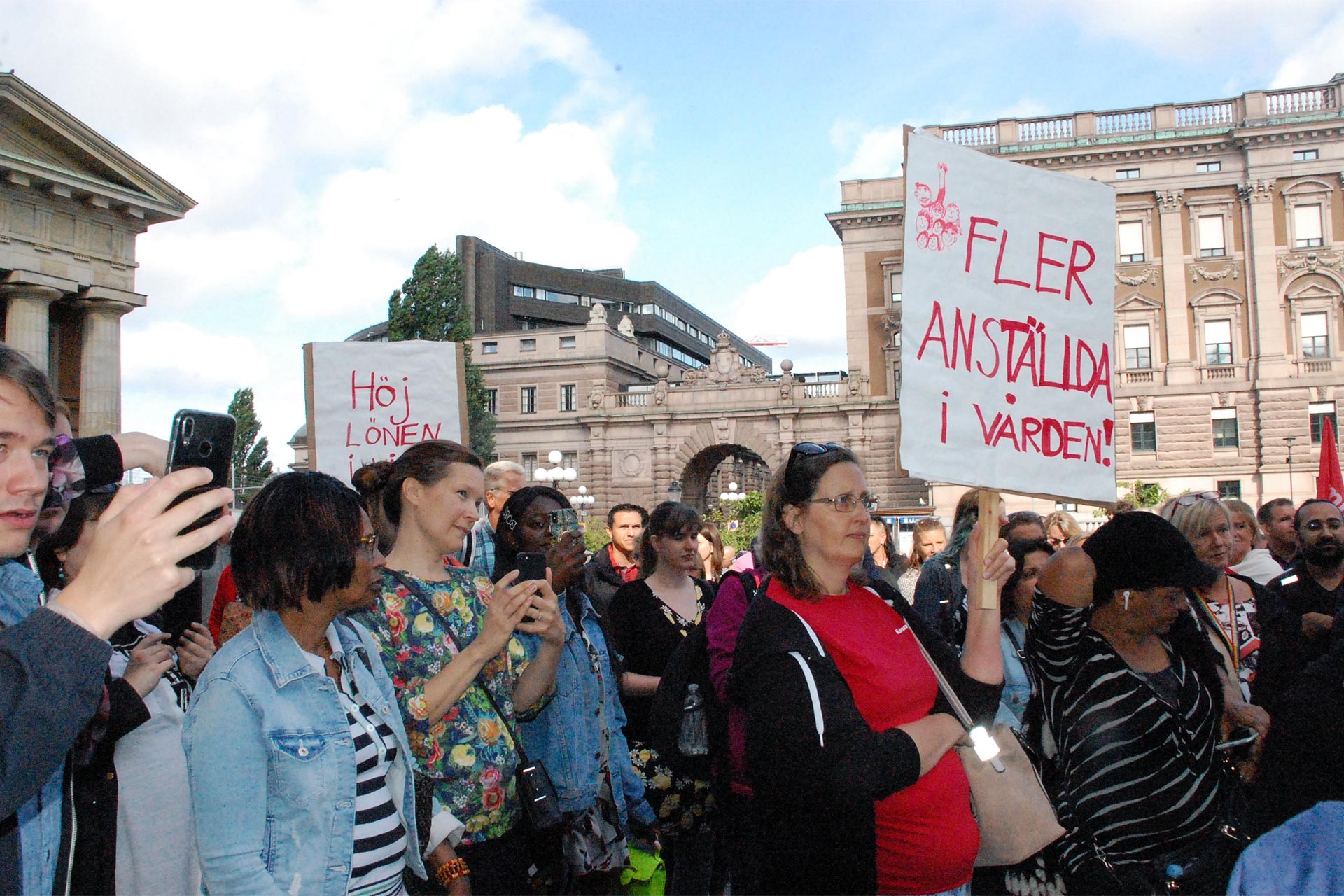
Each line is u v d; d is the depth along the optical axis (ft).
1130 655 11.30
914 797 9.57
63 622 5.49
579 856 12.84
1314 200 114.83
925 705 9.89
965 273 11.73
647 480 146.51
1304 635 16.70
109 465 10.77
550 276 253.85
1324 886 6.19
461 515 12.01
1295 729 12.26
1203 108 119.34
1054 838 10.60
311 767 8.04
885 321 132.05
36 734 5.33
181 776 11.30
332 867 8.00
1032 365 12.07
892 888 9.52
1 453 6.25
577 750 13.35
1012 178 12.19
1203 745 11.06
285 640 8.41
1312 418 112.57
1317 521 17.84
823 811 9.24
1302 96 116.26
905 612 10.56
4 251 88.63
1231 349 116.88
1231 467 115.24
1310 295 114.11
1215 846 11.00
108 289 98.02
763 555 10.14
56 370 103.30
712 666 12.75
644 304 268.82
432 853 10.02
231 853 7.58
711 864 16.11
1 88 86.99
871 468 132.46
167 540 5.73
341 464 19.61
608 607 17.57
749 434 140.77
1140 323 119.75
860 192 134.10
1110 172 120.78
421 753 10.77
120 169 97.86
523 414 158.40
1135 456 118.42
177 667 12.71
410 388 20.03
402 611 11.43
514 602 10.77
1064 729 11.25
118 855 10.69
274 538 8.23
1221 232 118.01
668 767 14.02
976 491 17.93
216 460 6.90
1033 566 15.06
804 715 8.65
